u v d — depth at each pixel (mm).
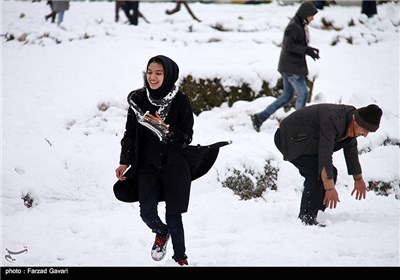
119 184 16094
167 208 15648
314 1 54594
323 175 18875
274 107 28703
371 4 51125
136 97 15938
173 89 15805
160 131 15547
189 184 15836
